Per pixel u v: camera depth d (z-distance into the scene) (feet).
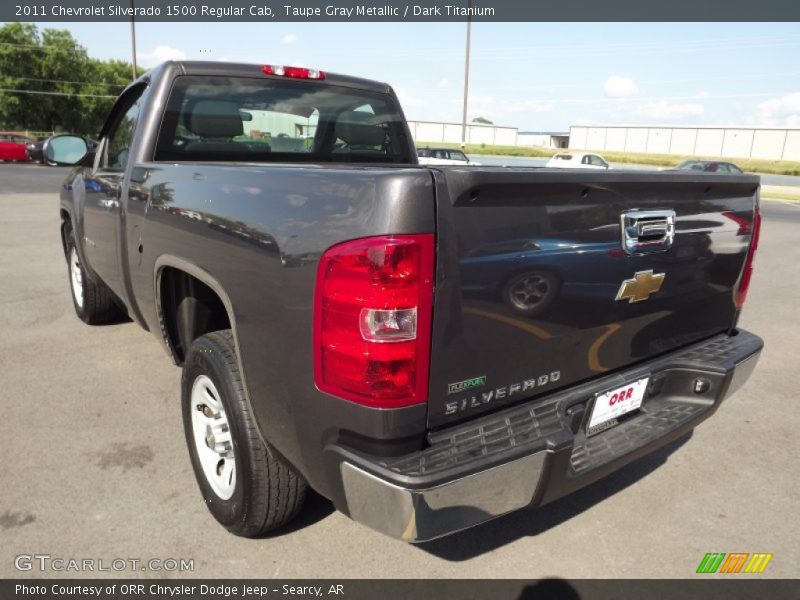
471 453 5.92
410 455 5.88
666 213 7.54
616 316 7.37
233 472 7.89
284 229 6.23
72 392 12.63
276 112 11.96
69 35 199.72
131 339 15.88
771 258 32.04
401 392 5.67
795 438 11.64
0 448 10.34
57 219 37.17
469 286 5.87
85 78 203.62
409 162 14.40
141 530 8.35
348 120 13.10
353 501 6.03
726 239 8.63
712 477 10.19
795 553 8.32
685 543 8.46
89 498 9.02
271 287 6.37
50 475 9.57
